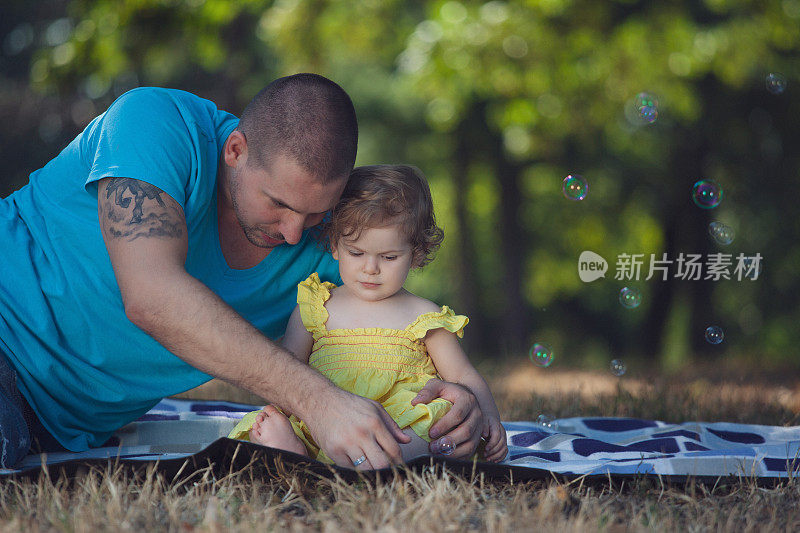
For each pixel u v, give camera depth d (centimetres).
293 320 311
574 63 1071
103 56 1090
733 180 1445
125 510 207
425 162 1609
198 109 295
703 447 317
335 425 233
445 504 212
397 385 291
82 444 293
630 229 1825
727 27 1112
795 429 362
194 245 283
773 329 2044
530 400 478
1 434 251
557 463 276
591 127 1163
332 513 209
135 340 283
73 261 279
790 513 223
